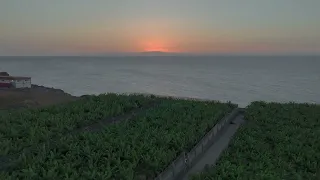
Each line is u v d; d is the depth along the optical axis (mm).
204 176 10570
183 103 24719
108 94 27812
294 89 99188
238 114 24875
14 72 189125
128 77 153875
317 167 11953
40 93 57125
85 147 12086
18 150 12117
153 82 126750
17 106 39469
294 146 14148
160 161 11586
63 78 142750
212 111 21406
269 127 18031
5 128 14648
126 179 9734
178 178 11695
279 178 10164
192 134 15539
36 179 9398
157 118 19234
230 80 136625
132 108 23188
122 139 13805
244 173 10578
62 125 15867
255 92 91875
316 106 25141
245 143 14781
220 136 18500
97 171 10336
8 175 9227
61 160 10891
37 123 15961
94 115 18750
